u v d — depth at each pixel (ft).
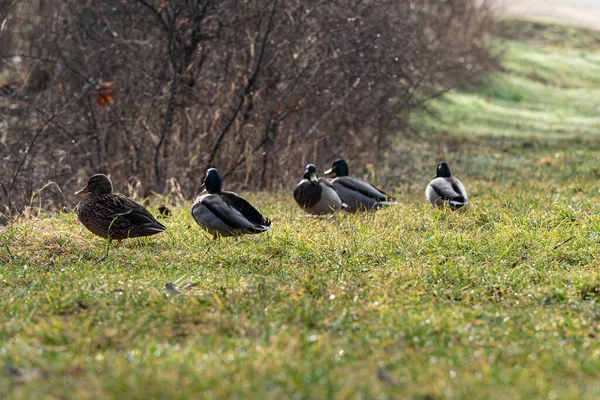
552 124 117.91
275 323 23.58
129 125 62.69
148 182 62.69
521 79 170.81
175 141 63.21
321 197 46.11
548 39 228.02
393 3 70.18
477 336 22.81
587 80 184.44
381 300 26.17
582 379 19.52
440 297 27.91
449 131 103.04
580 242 35.73
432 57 85.10
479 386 18.47
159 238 39.06
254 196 57.21
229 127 63.52
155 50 65.72
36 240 37.70
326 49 64.18
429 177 71.10
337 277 30.12
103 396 17.53
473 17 151.33
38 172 58.95
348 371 19.19
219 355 20.47
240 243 37.06
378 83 70.64
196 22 61.82
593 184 58.90
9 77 74.49
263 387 17.95
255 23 63.57
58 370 19.25
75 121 62.85
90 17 65.87
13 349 20.88
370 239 37.04
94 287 28.09
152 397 17.51
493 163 78.07
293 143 67.21
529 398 17.74
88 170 61.82
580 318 25.25
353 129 71.36
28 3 79.00
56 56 69.41
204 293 27.55
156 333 22.77
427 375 19.20
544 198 50.90
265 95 64.49
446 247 35.88
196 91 64.54
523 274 30.94
